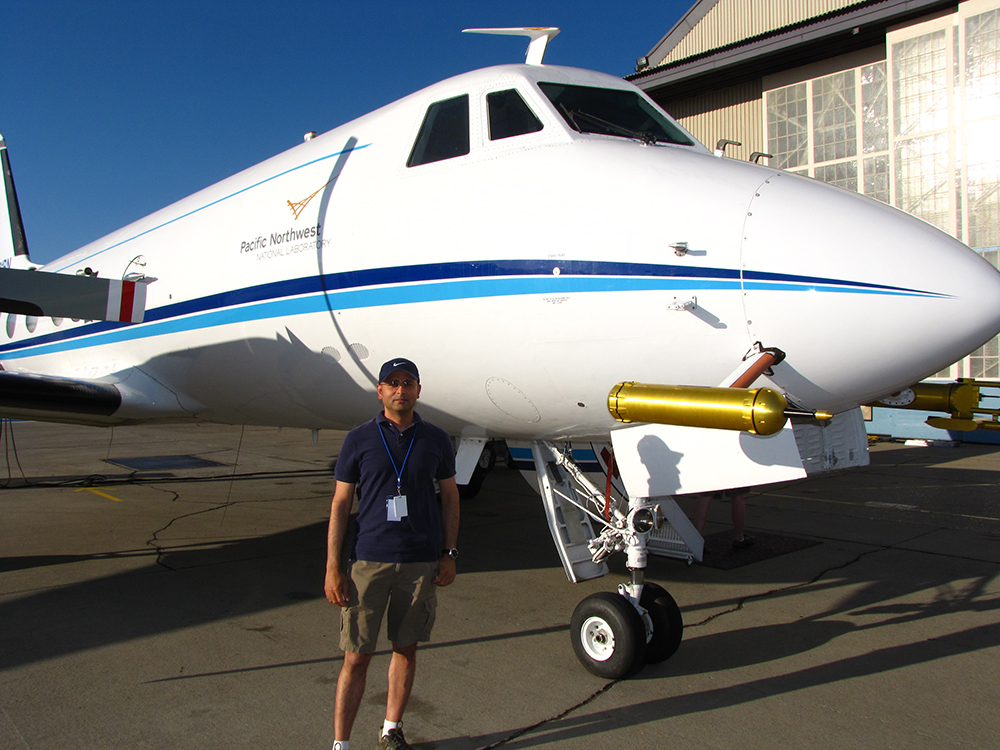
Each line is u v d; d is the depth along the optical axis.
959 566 5.09
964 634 3.73
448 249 3.64
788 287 2.97
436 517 2.56
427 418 4.24
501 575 4.96
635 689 3.07
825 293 2.93
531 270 3.37
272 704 2.94
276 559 5.38
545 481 4.05
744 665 3.33
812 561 5.26
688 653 3.48
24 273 4.32
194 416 6.50
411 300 3.77
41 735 2.67
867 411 13.99
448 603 4.31
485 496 8.44
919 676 3.20
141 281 6.08
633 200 3.28
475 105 3.86
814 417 2.39
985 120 12.05
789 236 3.03
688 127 15.89
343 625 2.44
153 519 6.98
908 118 12.87
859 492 8.38
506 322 3.45
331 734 2.68
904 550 5.58
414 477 2.49
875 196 13.36
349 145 4.50
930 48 12.52
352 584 2.46
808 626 3.87
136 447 14.46
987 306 2.92
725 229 3.11
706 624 3.90
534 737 2.66
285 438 16.55
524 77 3.85
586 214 3.31
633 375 3.25
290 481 9.72
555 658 3.43
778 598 4.38
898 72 12.88
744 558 5.36
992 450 12.23
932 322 2.90
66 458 12.55
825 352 2.97
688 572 4.99
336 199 4.32
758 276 3.01
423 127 4.06
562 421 3.66
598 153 3.51
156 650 3.54
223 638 3.71
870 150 13.41
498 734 2.68
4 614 4.10
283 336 4.61
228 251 5.11
